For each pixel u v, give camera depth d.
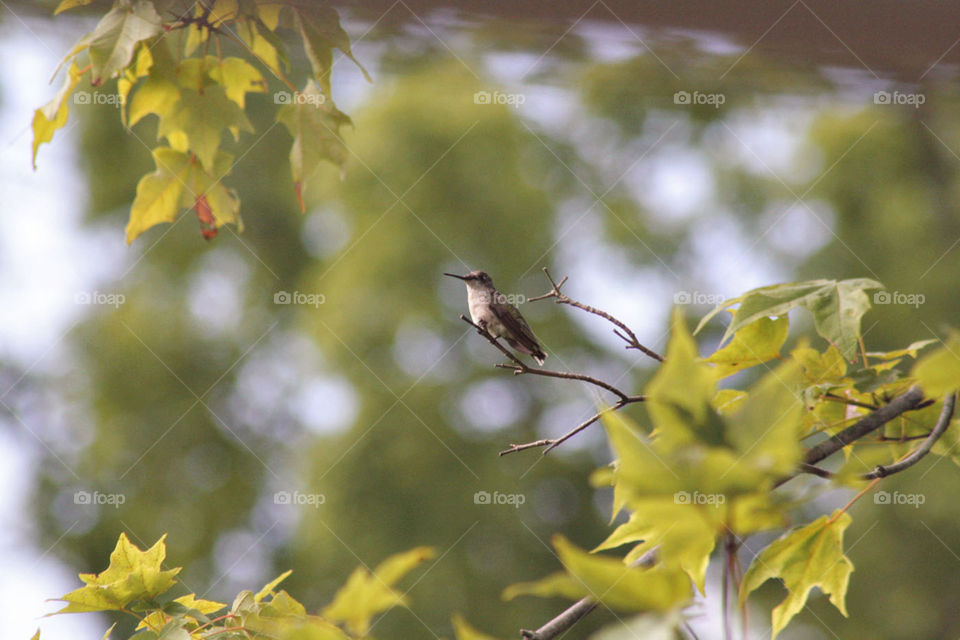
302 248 20.70
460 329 17.17
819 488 1.45
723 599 1.48
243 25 3.96
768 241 18.12
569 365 16.97
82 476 18.17
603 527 15.95
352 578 1.67
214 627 3.45
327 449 16.33
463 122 18.61
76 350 19.12
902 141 17.20
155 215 4.39
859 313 3.44
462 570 14.95
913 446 3.58
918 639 13.85
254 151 20.45
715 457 1.38
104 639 3.44
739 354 3.57
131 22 3.66
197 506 17.95
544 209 18.69
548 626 2.79
